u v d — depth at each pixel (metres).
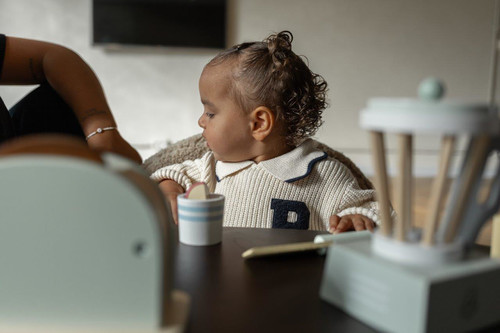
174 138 4.27
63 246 0.29
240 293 0.40
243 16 4.14
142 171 0.36
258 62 0.94
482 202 0.39
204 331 0.33
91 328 0.30
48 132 1.06
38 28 3.90
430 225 0.34
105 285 0.29
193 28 4.08
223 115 0.93
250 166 0.95
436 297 0.31
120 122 4.18
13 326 0.29
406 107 0.30
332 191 0.92
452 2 4.25
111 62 4.07
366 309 0.35
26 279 0.29
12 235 0.29
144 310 0.30
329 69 4.25
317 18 4.17
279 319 0.35
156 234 0.29
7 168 0.28
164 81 4.17
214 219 0.55
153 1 3.99
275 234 0.60
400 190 0.33
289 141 0.99
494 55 4.37
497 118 0.31
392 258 0.35
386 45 4.27
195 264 0.47
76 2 3.91
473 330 0.34
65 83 1.07
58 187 0.28
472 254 0.37
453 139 0.31
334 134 4.36
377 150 0.34
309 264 0.47
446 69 4.36
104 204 0.29
